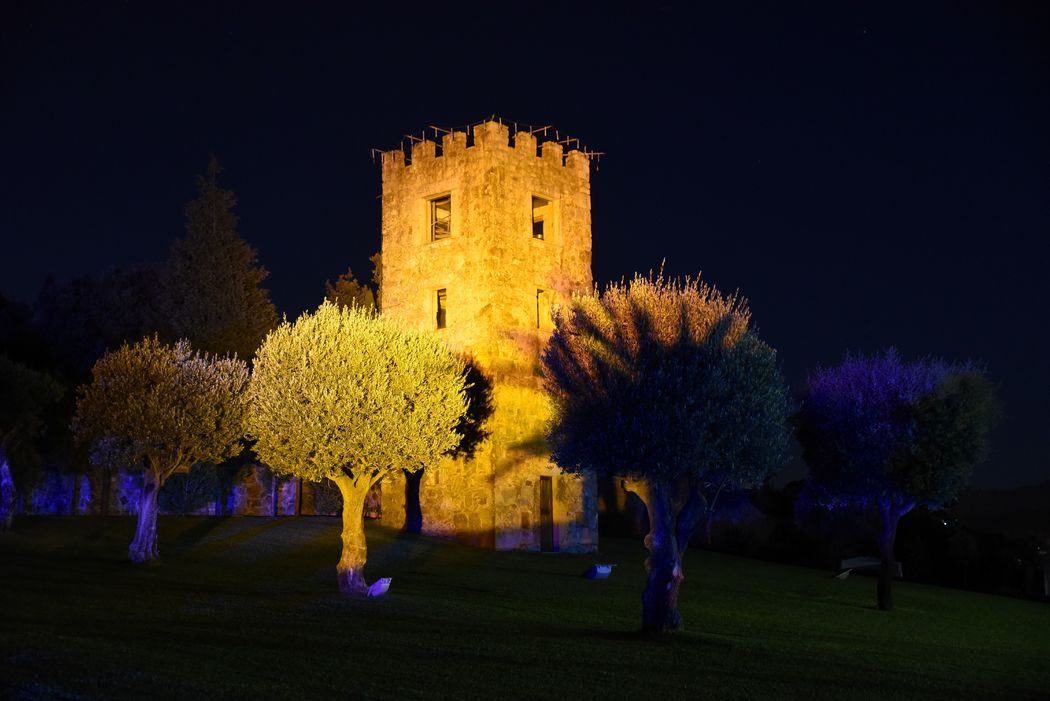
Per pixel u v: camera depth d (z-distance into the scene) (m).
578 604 30.23
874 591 41.03
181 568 32.94
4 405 39.59
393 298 50.12
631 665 20.08
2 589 25.34
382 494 49.59
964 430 34.38
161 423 33.81
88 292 63.53
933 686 20.48
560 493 47.97
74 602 24.14
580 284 50.28
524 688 17.34
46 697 14.76
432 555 41.03
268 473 58.81
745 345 25.28
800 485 59.81
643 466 24.06
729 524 58.97
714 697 17.69
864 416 35.06
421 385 31.33
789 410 26.08
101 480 52.59
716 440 24.19
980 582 48.38
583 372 25.61
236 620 23.16
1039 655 27.09
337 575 30.67
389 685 16.86
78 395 49.25
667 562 24.44
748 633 26.50
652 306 25.75
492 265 46.50
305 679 16.89
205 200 68.94
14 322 61.22
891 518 35.44
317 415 29.22
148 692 15.31
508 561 41.16
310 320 31.34
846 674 20.97
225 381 35.91
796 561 54.34
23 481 44.47
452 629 23.55
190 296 66.38
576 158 51.19
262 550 38.75
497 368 46.00
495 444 45.47
